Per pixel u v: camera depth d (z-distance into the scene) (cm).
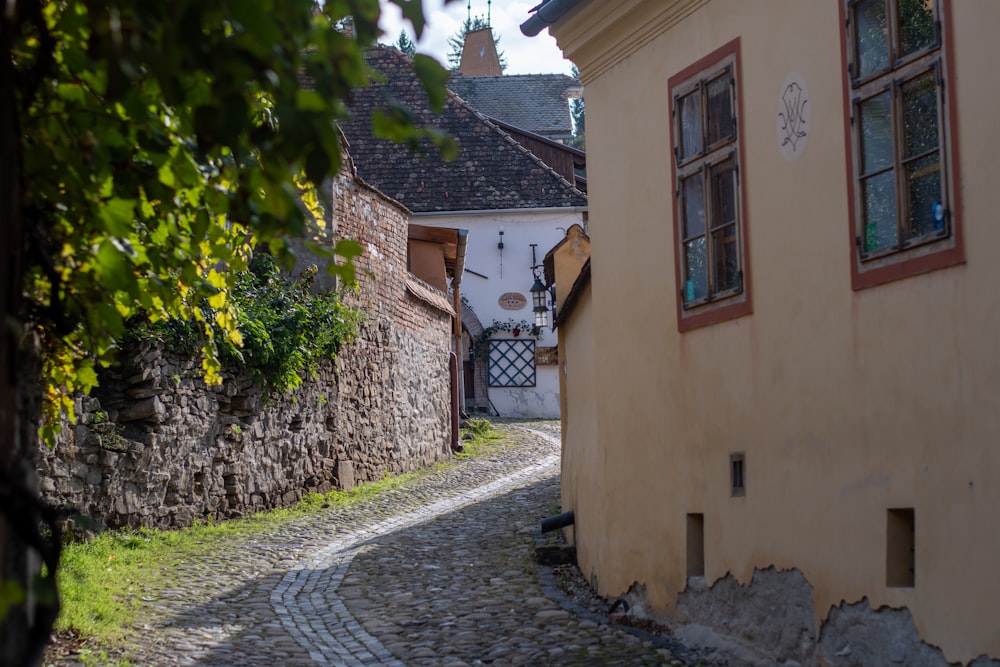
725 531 745
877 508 586
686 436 801
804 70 659
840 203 624
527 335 3497
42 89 371
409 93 3597
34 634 292
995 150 504
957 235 528
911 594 557
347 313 1805
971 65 519
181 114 390
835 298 627
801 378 660
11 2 302
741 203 727
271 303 1636
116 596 984
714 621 757
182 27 268
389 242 2127
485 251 3475
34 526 284
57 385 507
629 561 896
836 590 620
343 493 1802
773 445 689
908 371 564
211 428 1443
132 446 1258
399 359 2167
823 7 641
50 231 398
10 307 295
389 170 3481
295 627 905
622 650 770
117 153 401
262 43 278
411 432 2214
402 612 957
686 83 799
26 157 359
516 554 1227
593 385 1009
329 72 289
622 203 902
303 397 1712
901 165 572
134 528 1273
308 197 518
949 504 530
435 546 1314
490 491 1847
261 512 1570
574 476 1166
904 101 574
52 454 1123
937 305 543
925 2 557
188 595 1020
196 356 1391
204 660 775
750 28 719
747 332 721
